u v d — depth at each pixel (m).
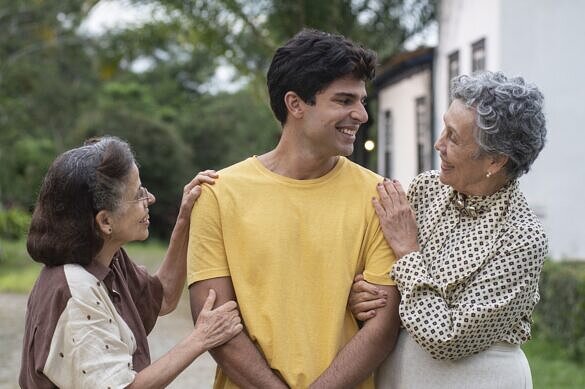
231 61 14.85
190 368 8.35
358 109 2.90
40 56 28.55
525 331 2.92
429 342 2.79
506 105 2.74
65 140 29.95
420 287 2.83
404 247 2.93
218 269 2.95
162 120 34.88
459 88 2.83
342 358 2.88
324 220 2.96
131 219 2.76
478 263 2.82
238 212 2.95
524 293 2.81
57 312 2.62
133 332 2.85
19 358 8.97
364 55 2.89
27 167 28.45
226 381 3.00
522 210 2.88
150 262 21.16
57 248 2.67
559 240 10.45
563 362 7.82
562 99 10.32
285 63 2.91
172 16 14.85
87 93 30.80
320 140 2.92
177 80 40.94
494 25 10.43
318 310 2.92
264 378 2.86
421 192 3.11
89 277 2.68
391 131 15.23
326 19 13.52
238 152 34.31
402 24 13.86
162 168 29.92
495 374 2.88
